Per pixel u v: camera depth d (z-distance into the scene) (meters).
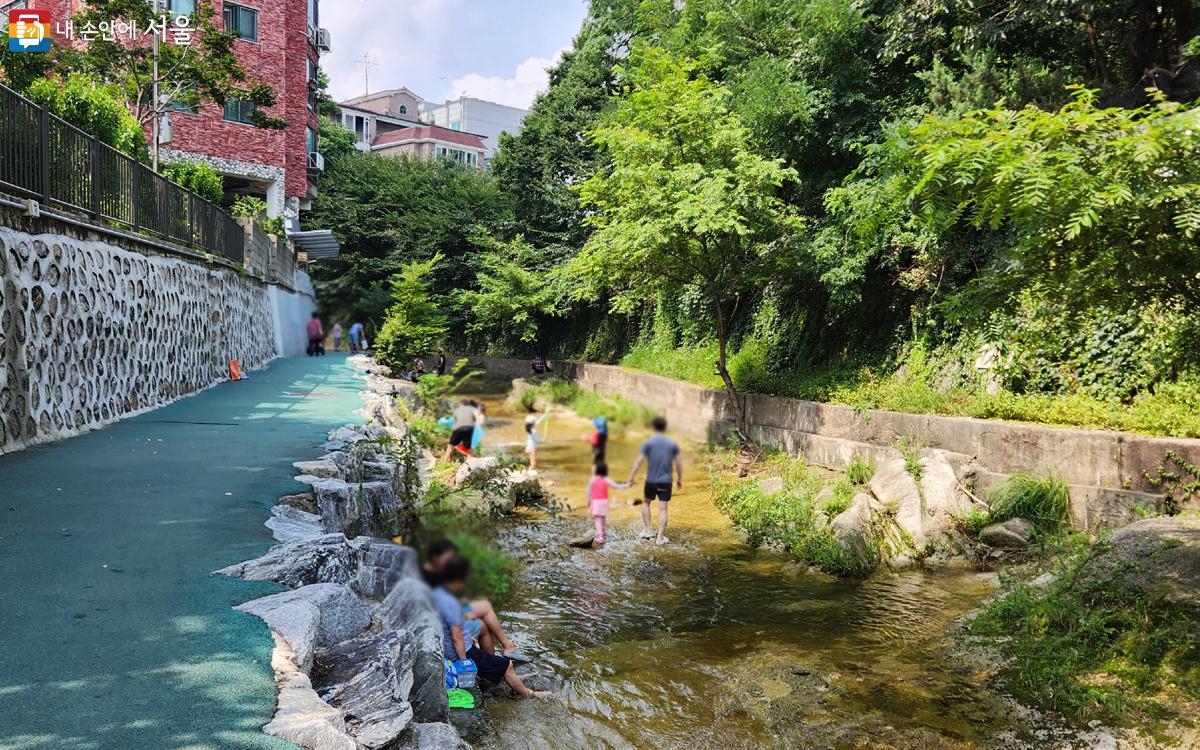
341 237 43.06
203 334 15.02
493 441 16.39
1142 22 11.66
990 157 5.32
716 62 19.03
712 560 9.81
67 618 3.56
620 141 15.41
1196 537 7.15
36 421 7.80
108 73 19.59
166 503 5.72
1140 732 5.08
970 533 9.81
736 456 15.48
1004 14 12.62
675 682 6.11
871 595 8.39
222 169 29.86
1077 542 8.42
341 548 4.92
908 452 12.02
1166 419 9.55
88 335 9.09
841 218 14.75
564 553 9.91
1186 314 6.24
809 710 5.61
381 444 9.48
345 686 3.55
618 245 14.79
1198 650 5.74
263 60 30.58
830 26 15.30
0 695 2.84
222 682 3.06
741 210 14.73
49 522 5.08
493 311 34.91
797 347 18.33
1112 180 5.09
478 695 5.45
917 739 5.17
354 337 36.47
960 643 6.84
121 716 2.76
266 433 9.35
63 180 8.59
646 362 26.27
